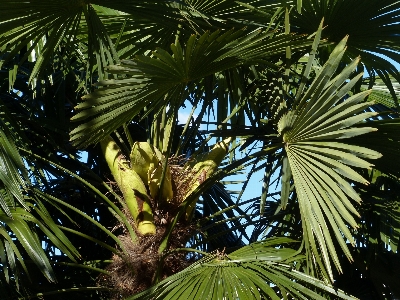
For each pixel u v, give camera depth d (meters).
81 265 3.62
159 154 3.80
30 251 3.43
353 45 4.07
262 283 3.05
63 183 4.96
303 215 3.35
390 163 3.79
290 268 3.30
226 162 5.09
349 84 3.20
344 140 3.56
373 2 3.77
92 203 5.09
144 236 3.58
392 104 4.70
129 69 3.03
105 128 3.34
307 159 3.39
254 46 3.28
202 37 3.00
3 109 4.01
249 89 4.10
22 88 4.77
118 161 3.77
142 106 3.34
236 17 3.95
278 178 3.94
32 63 4.62
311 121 3.31
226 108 4.49
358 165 3.18
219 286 3.02
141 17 3.79
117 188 4.04
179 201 3.70
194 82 3.90
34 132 4.33
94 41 3.64
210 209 5.04
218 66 3.29
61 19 3.59
